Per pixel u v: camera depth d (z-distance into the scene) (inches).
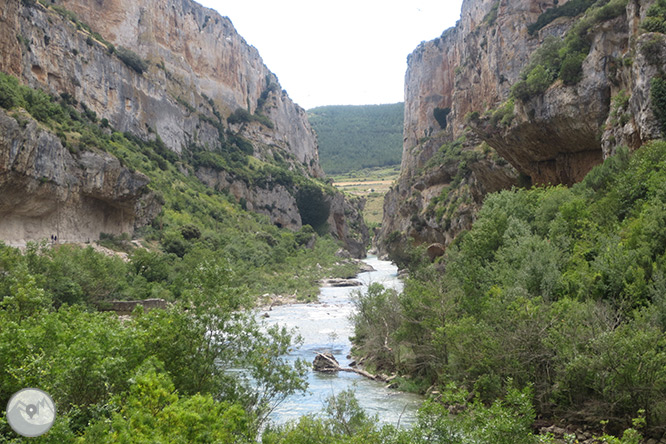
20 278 1135.0
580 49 1648.6
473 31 3420.3
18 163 1748.3
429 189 3440.0
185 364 588.4
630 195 1167.6
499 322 896.9
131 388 423.8
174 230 3051.2
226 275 638.5
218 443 380.2
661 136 1181.7
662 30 1238.3
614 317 807.7
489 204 1614.2
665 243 909.8
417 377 1067.3
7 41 2529.5
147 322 616.1
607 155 1425.9
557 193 1441.9
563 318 822.5
